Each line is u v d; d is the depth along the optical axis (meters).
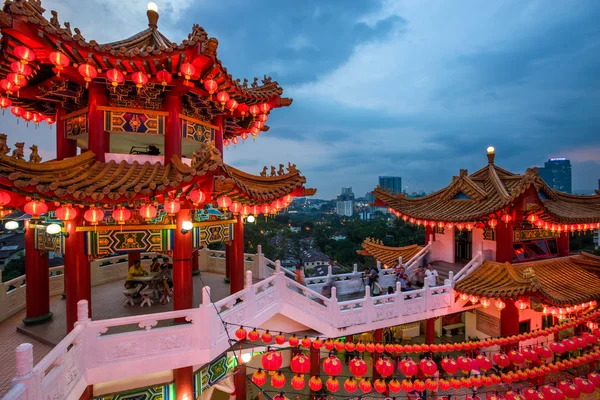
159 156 10.98
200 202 8.71
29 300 10.98
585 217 17.23
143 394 9.06
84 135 10.88
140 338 8.37
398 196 21.70
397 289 15.08
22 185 6.55
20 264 38.25
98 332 7.99
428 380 10.84
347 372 17.94
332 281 18.50
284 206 12.44
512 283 14.95
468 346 12.98
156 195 8.26
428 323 16.17
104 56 8.74
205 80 10.05
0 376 7.86
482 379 11.53
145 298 12.41
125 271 17.12
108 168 9.44
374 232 88.56
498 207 15.23
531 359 12.18
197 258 17.98
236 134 16.66
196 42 8.98
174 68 9.79
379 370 10.45
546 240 19.17
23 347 5.59
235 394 13.99
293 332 13.54
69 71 9.27
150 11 12.51
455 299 16.58
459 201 19.16
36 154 7.94
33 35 7.89
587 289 15.99
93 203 7.94
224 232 12.48
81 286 9.42
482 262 17.50
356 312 14.10
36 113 12.52
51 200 7.36
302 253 79.44
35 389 5.62
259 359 17.80
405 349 12.45
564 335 19.58
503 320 16.33
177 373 9.29
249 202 10.50
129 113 10.37
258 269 18.08
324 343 11.68
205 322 9.00
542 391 10.97
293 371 9.61
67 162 8.71
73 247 9.38
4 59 8.72
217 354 9.31
